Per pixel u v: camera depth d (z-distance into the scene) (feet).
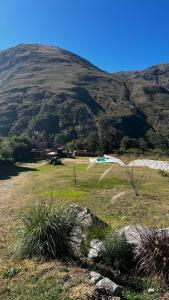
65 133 422.00
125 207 58.08
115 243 30.81
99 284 25.86
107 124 484.33
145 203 60.80
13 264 30.63
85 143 236.22
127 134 490.08
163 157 160.86
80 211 40.32
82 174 113.80
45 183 98.12
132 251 30.66
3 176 126.72
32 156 217.56
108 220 49.08
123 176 103.76
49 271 28.37
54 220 31.99
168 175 103.60
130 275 29.32
